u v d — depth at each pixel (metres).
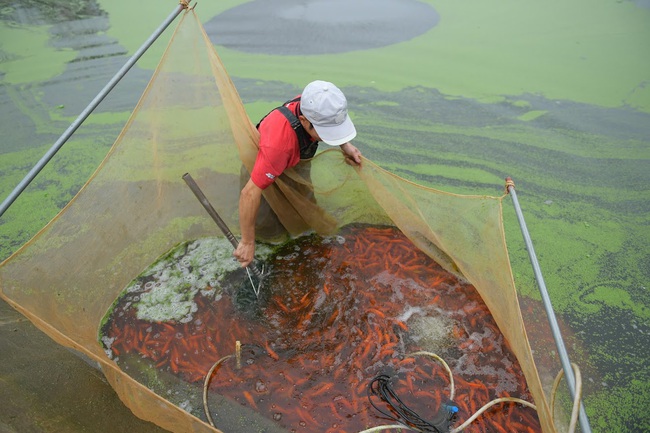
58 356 3.28
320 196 3.99
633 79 6.01
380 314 3.57
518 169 4.96
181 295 3.74
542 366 3.33
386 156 5.14
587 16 7.43
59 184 4.86
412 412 2.96
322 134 2.95
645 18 7.29
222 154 3.92
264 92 5.96
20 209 4.56
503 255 3.06
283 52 6.74
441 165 5.03
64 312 3.18
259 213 3.89
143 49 3.20
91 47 6.79
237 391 3.13
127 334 3.48
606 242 4.22
